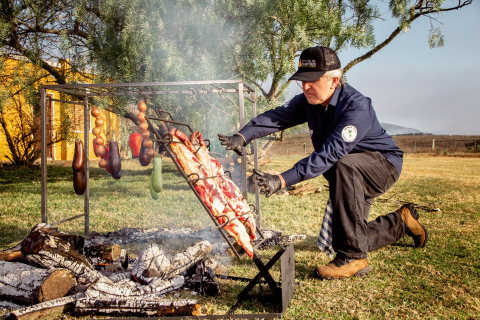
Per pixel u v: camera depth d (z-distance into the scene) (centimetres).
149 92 412
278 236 423
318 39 905
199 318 234
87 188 470
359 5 977
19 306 259
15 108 1302
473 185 938
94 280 271
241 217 254
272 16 800
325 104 314
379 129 329
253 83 923
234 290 291
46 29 833
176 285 277
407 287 287
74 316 250
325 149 273
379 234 361
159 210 658
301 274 323
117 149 404
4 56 774
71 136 948
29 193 838
